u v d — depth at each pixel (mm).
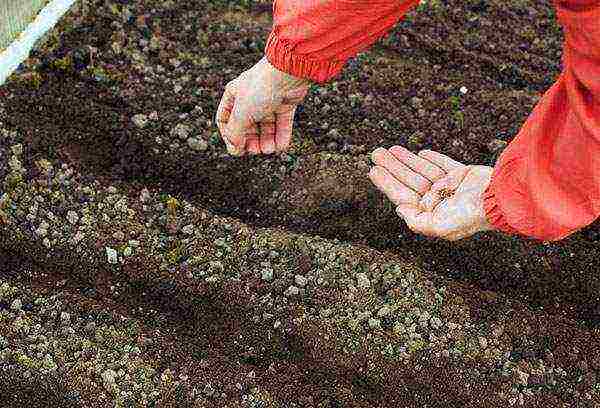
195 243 2203
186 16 2668
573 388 2037
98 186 2289
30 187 2260
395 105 2523
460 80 2607
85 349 2010
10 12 2369
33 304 2078
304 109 2488
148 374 1987
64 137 2369
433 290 2156
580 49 1190
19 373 1963
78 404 1938
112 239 2197
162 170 2354
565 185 1409
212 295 2125
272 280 2150
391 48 2670
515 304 2156
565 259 2242
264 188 2342
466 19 2758
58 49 2518
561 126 1375
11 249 2174
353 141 2434
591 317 2170
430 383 2016
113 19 2613
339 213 2305
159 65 2547
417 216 1770
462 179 1725
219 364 2023
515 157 1453
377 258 2203
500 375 2031
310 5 1402
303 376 2023
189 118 2443
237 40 2635
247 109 1741
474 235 2262
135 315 2098
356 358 2041
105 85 2482
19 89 2430
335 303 2113
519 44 2711
